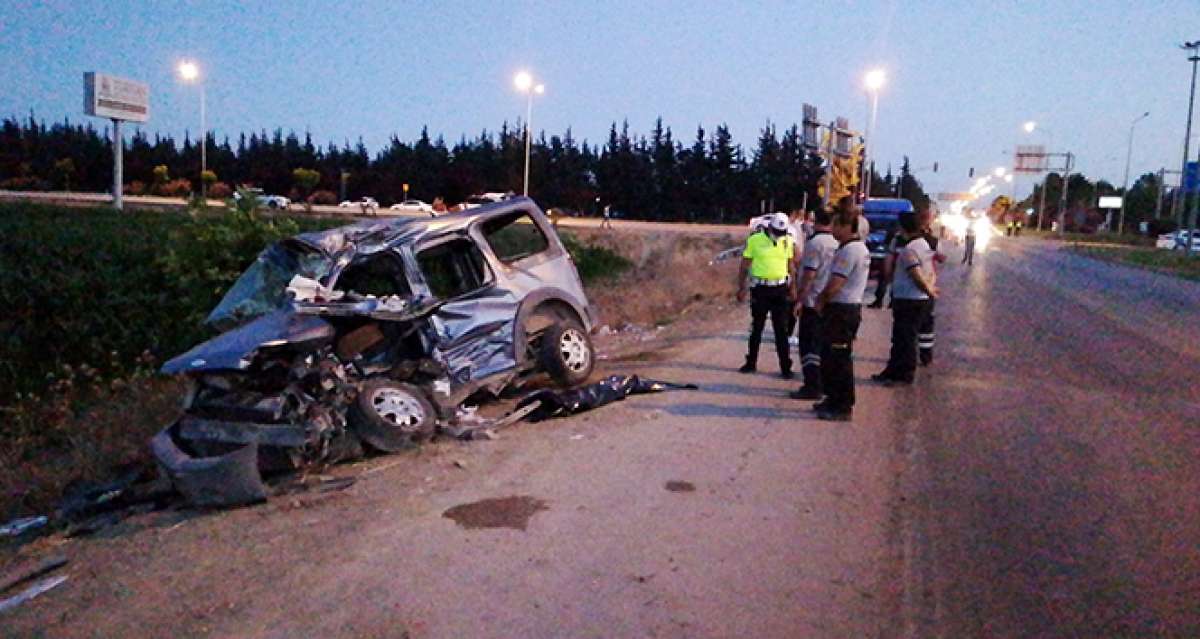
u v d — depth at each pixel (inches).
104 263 492.7
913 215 394.0
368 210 2279.8
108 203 1422.2
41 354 442.0
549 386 390.6
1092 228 4399.6
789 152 3555.6
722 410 337.4
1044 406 367.9
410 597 177.0
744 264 407.8
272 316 293.4
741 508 231.1
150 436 345.1
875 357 475.5
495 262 354.3
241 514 235.5
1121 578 196.5
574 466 262.7
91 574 200.2
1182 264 1768.0
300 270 326.0
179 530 227.6
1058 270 1433.3
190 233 475.5
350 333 304.8
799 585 188.1
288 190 3218.5
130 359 452.4
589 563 193.8
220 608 175.8
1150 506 243.4
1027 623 175.2
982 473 271.0
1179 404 376.5
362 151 3432.6
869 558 203.8
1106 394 395.5
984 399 378.3
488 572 188.4
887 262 430.0
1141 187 4554.6
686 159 3580.2
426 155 3427.7
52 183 2733.8
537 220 385.1
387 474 260.7
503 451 280.4
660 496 237.9
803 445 292.0
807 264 353.4
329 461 280.2
